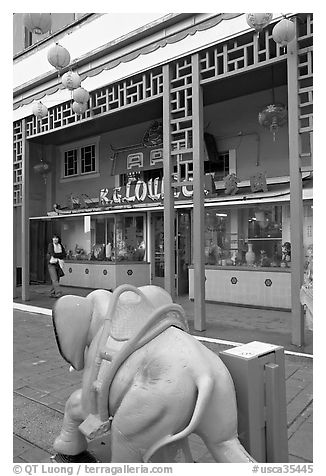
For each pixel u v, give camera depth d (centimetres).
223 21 582
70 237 1307
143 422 181
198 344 192
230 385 181
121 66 727
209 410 174
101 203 1130
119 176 1184
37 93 930
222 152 964
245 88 860
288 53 533
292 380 421
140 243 1127
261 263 852
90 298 239
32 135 962
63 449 256
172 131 664
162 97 671
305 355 482
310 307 476
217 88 859
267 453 193
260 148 905
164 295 235
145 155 1113
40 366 500
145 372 186
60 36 844
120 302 218
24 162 982
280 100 859
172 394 174
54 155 1373
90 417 215
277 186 859
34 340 625
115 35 725
